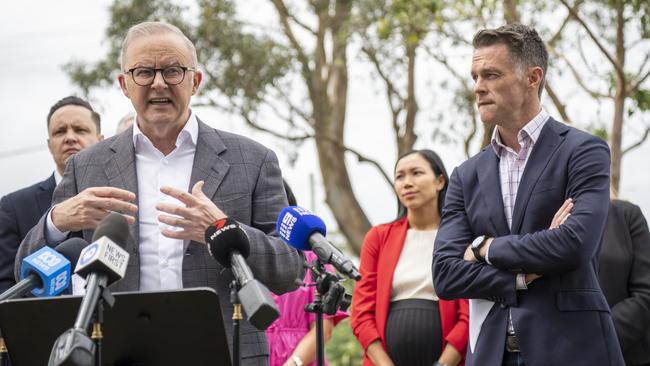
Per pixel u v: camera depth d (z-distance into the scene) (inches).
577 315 162.6
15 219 220.1
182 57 164.1
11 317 133.6
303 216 147.4
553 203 168.2
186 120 168.7
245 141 171.6
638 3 388.2
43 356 136.2
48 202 224.5
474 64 175.5
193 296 132.2
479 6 435.2
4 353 140.4
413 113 675.4
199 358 136.3
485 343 167.2
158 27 165.3
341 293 143.2
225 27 684.7
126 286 160.7
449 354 211.9
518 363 164.6
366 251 230.4
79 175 168.9
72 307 132.8
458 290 170.1
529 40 174.1
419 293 220.8
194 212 150.2
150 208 165.6
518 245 164.2
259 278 156.8
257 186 167.8
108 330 133.3
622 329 202.1
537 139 172.6
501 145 176.6
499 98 172.7
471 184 178.4
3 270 214.8
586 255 162.7
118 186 165.6
